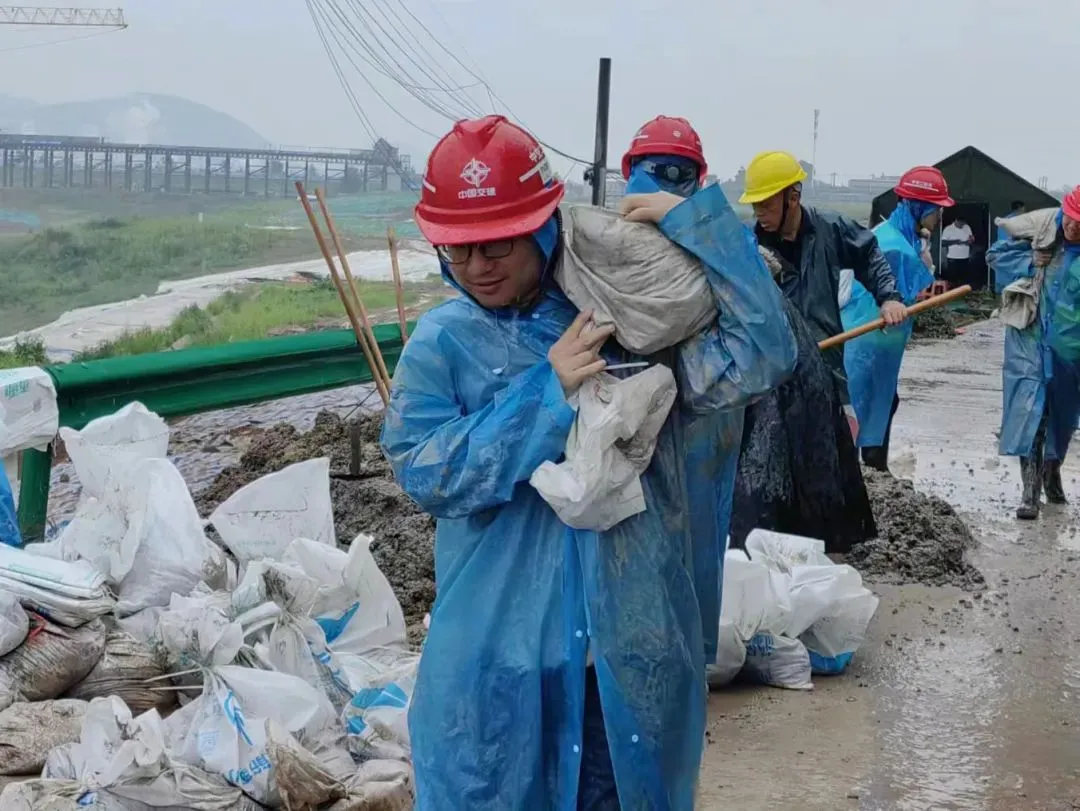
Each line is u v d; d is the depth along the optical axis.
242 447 8.73
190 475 8.05
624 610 2.67
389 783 3.62
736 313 2.64
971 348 19.91
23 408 5.13
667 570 2.73
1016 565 7.18
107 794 3.38
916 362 17.72
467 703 2.68
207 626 3.90
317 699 3.79
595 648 2.65
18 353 6.78
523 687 2.67
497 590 2.70
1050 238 8.34
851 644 5.34
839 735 4.69
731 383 2.68
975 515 8.47
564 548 2.68
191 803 3.41
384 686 4.05
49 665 3.96
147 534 4.43
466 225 2.56
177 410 7.18
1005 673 5.42
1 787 3.62
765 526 6.16
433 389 2.69
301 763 3.45
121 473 4.65
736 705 4.96
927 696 5.12
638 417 2.58
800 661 5.15
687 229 2.62
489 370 2.67
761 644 5.17
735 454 2.95
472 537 2.75
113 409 6.60
